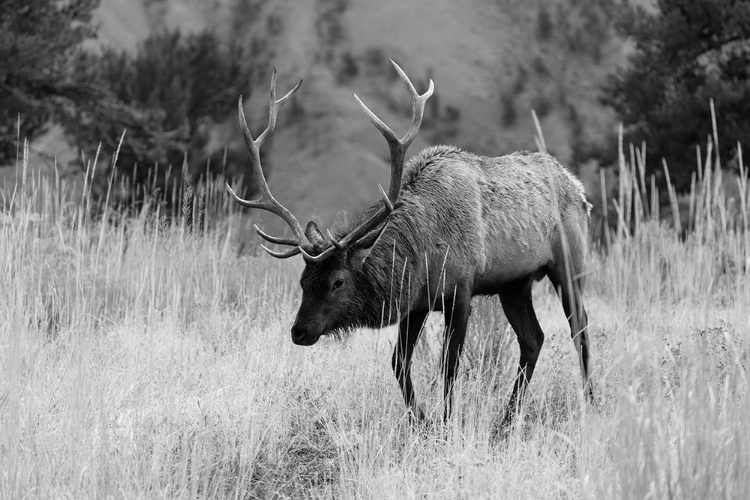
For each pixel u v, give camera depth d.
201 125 77.44
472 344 22.50
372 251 20.72
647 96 70.81
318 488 17.05
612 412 16.38
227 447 17.44
